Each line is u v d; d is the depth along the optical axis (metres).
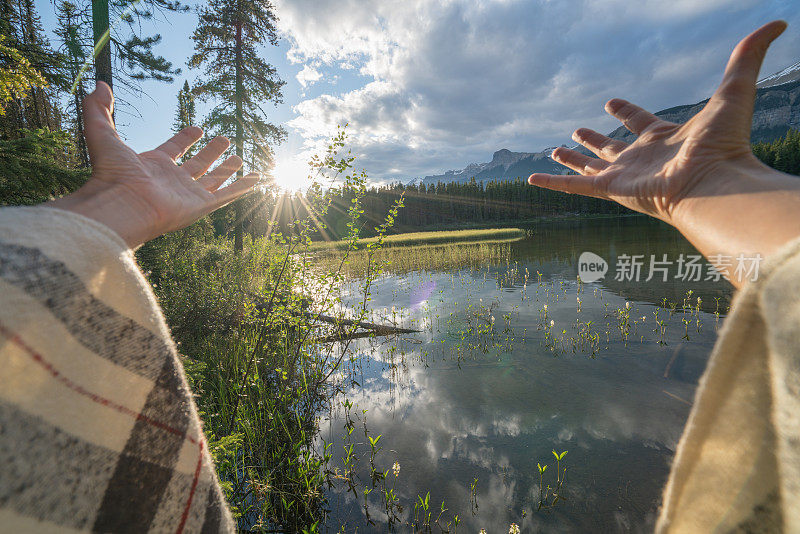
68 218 0.42
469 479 3.54
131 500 0.40
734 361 0.38
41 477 0.31
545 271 15.09
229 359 5.69
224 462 3.18
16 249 0.33
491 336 7.45
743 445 0.38
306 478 3.39
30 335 0.32
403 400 5.07
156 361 0.46
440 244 31.16
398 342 7.32
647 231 32.31
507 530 2.98
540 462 3.74
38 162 3.56
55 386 0.33
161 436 0.45
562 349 6.59
